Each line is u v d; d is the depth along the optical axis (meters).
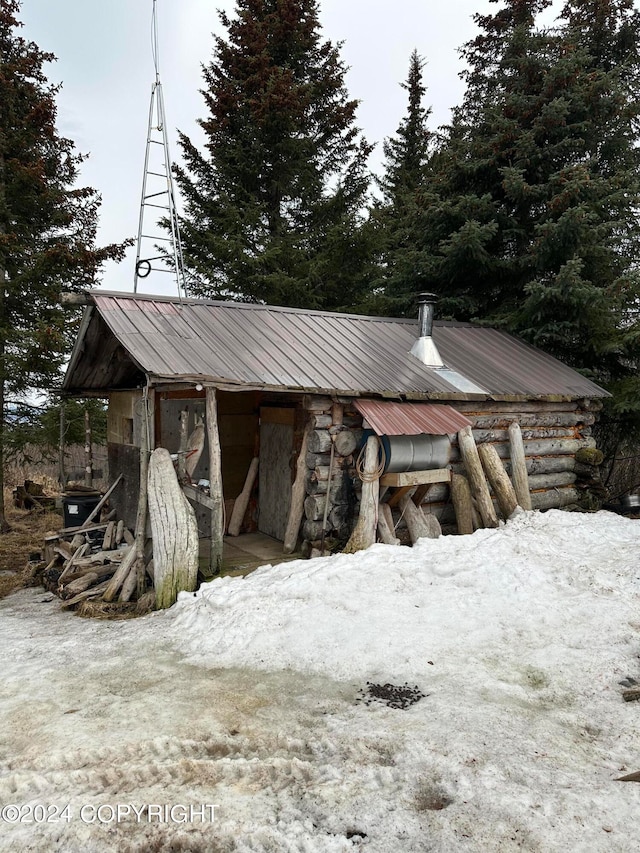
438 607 5.45
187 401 8.21
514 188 12.48
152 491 6.21
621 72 13.28
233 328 8.09
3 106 12.16
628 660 4.48
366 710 3.89
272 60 17.53
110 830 2.83
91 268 12.54
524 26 13.38
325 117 17.98
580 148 12.78
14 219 12.09
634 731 3.58
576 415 10.27
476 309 13.72
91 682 4.38
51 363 11.83
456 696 4.02
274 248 15.81
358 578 5.93
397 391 7.72
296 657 4.70
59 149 13.19
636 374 12.72
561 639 4.90
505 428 9.36
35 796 3.10
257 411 9.08
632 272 12.03
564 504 10.00
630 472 14.86
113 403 9.34
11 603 7.08
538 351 11.54
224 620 5.30
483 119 14.08
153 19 9.07
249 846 2.72
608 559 6.66
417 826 2.80
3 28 12.41
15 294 12.13
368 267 17.38
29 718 3.85
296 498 7.68
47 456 14.56
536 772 3.14
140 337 6.89
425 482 7.60
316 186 17.84
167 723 3.74
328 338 8.86
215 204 17.17
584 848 2.62
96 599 6.46
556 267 12.76
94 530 8.41
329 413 7.58
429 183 14.61
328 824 2.85
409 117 22.34
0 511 12.05
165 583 6.07
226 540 8.53
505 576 5.93
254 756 3.41
